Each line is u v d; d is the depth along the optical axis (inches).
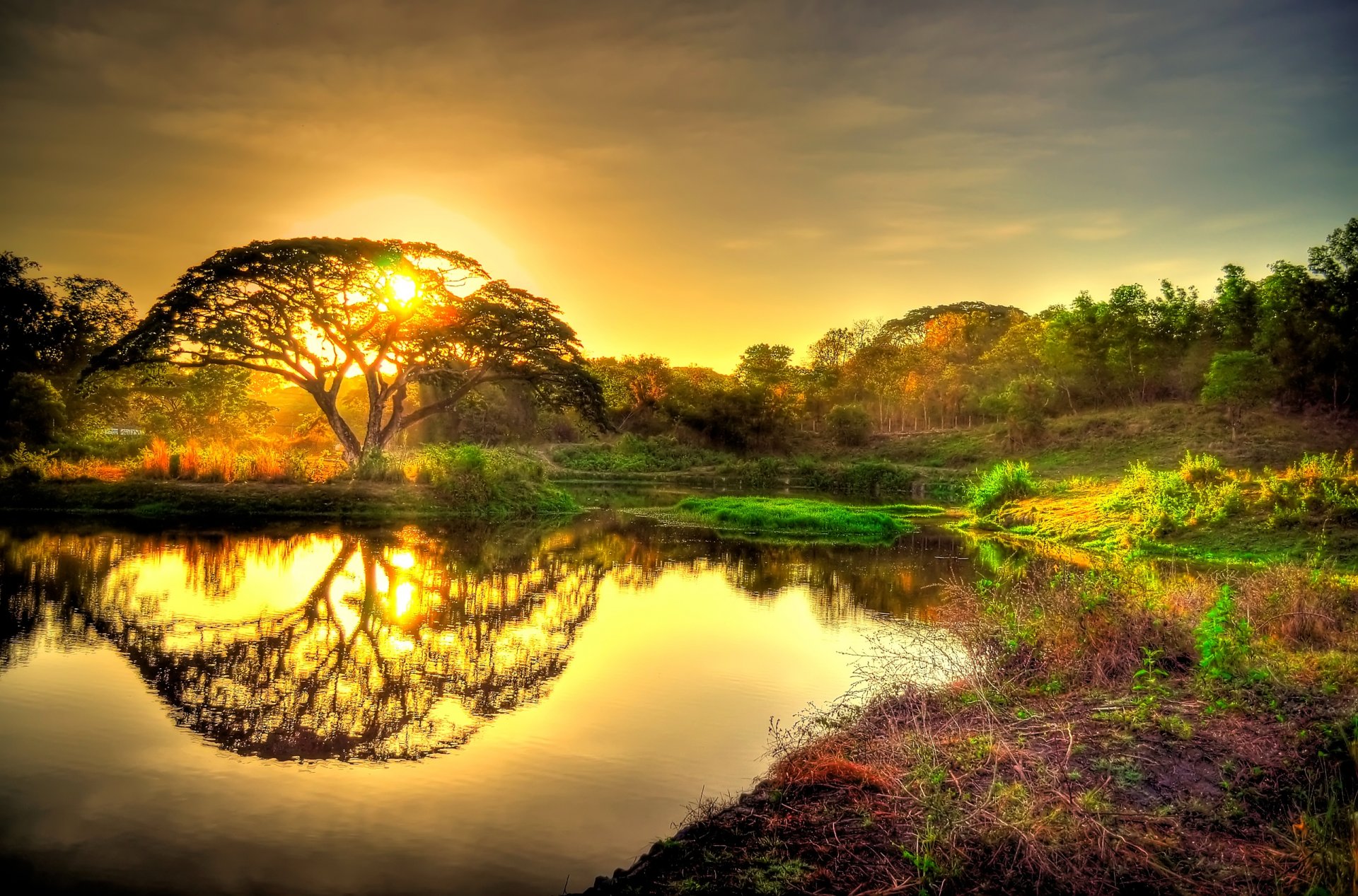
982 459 2283.5
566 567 729.0
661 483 2146.9
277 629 480.7
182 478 1091.9
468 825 252.2
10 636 444.5
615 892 197.0
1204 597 402.0
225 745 311.4
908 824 216.8
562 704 362.6
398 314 1288.1
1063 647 336.8
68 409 1609.3
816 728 312.8
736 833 219.8
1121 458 1868.8
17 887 214.2
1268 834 205.8
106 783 277.3
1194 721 272.4
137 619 490.9
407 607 548.7
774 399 2965.1
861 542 964.6
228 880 219.9
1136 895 183.3
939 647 400.2
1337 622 377.4
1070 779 234.4
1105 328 2363.4
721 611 551.8
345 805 264.5
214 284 1200.2
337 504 1066.7
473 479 1174.3
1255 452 1649.9
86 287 1747.0
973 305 4069.9
